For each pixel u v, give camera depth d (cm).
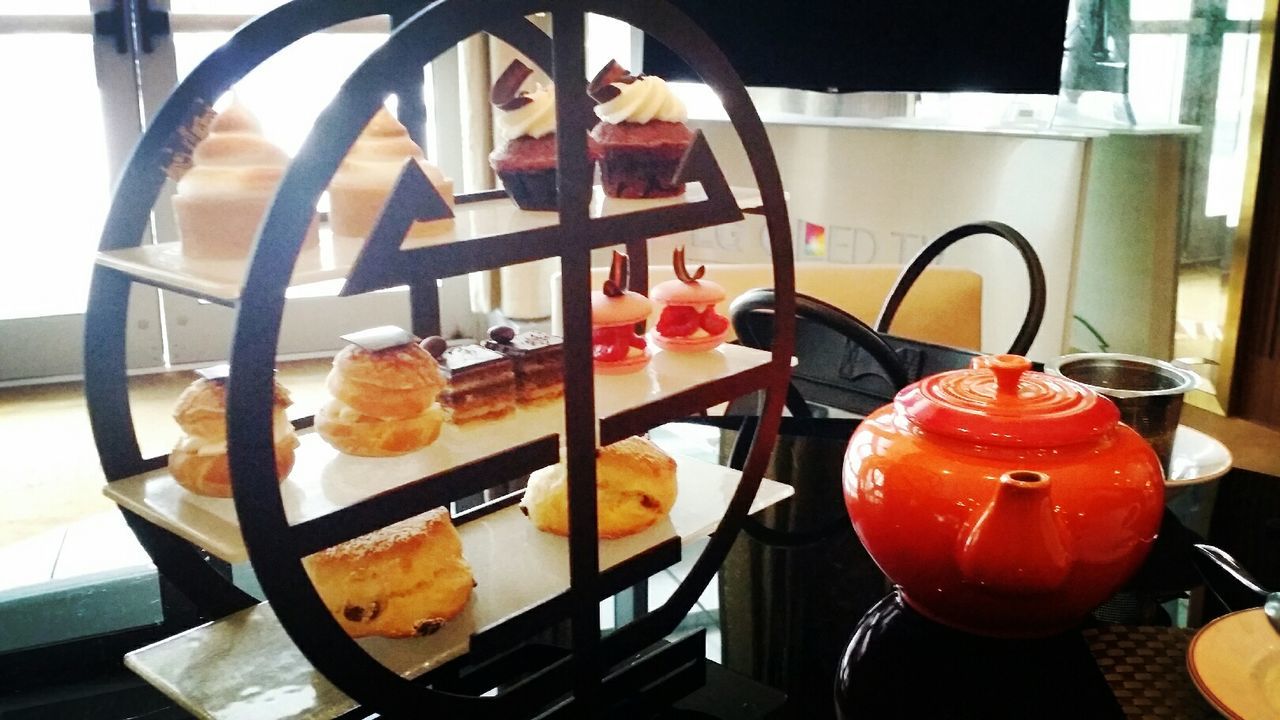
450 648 85
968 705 81
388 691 78
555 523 102
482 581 95
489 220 97
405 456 87
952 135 293
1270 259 310
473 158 365
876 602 99
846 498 94
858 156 315
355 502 76
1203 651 79
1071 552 81
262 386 68
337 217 93
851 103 330
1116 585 87
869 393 151
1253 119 301
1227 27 304
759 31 321
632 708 87
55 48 335
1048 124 288
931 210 302
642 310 104
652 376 104
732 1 320
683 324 112
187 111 88
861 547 110
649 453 104
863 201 318
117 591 104
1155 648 88
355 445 86
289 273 68
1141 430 108
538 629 88
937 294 200
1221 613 94
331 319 376
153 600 102
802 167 330
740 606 100
